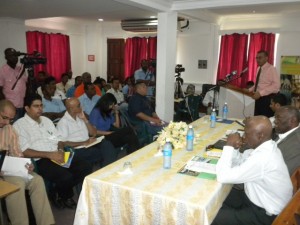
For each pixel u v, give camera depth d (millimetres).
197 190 1637
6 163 2084
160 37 4531
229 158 1778
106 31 8406
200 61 7328
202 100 5945
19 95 4414
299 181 1771
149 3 3965
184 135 2434
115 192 1690
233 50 6828
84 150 2973
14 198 2021
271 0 3824
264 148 1693
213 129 3162
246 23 6699
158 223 1588
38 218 2217
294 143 2016
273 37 6371
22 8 4793
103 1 4199
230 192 1975
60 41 7750
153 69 6555
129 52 8086
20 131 2496
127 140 3453
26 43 6773
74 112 3014
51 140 2709
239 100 4332
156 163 2061
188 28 7305
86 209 1788
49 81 4469
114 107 3691
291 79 6320
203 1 4230
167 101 4750
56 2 4281
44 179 2521
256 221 1710
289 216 1518
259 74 4230
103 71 8703
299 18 6086
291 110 2164
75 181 2686
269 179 1650
